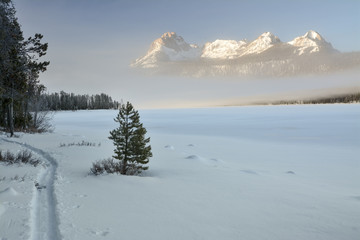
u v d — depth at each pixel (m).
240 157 16.00
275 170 11.81
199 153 17.30
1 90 14.96
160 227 4.24
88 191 6.21
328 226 4.46
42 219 4.50
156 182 7.45
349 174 11.38
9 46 12.77
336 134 32.25
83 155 12.40
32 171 8.29
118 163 9.02
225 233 4.08
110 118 81.81
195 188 6.98
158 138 27.98
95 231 3.98
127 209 5.07
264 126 45.56
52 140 19.78
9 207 4.84
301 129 39.25
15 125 26.91
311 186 8.21
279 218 4.82
